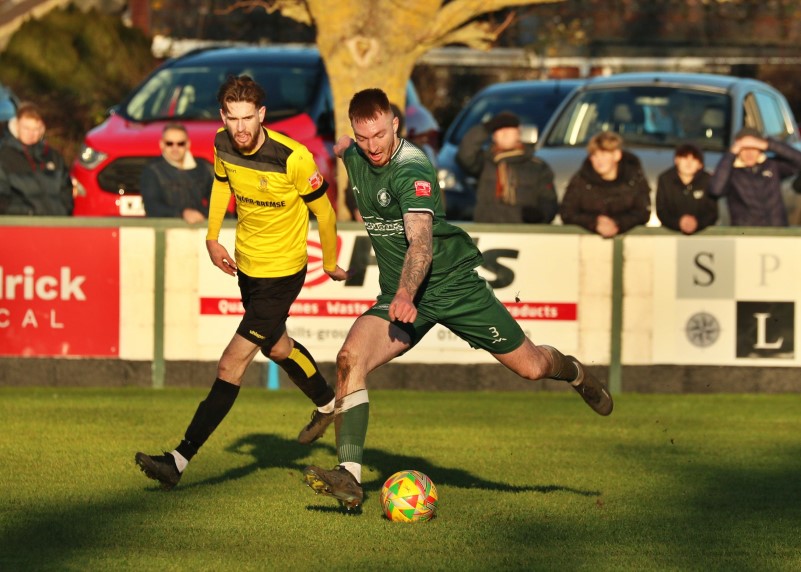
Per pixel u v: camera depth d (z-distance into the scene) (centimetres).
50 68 5428
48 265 2919
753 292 2925
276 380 2959
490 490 1927
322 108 3884
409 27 3419
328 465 2108
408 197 1656
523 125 4325
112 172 3678
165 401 2744
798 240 2919
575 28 6512
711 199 2942
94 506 1788
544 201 3167
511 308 2925
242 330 1892
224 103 1767
